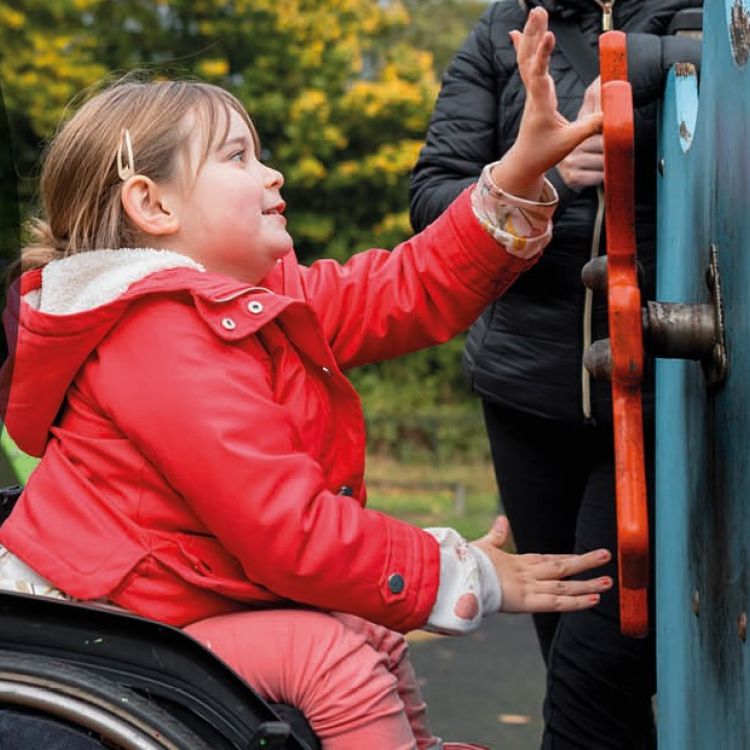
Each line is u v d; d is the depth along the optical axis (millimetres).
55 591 2861
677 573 3406
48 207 3191
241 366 2910
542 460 4387
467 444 18422
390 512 14625
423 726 3152
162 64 3676
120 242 3121
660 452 3822
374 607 2822
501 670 7551
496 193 3201
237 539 2814
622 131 2492
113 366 2918
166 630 2480
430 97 18516
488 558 2904
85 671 2492
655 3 4105
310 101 17766
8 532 2908
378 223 18922
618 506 2604
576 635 4250
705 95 2912
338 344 3361
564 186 4027
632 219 2594
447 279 3305
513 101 4242
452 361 19719
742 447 2453
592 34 4137
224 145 3133
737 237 2488
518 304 4227
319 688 2777
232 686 2482
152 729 2430
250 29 17984
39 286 3039
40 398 2973
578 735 4281
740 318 2461
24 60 16641
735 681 2549
